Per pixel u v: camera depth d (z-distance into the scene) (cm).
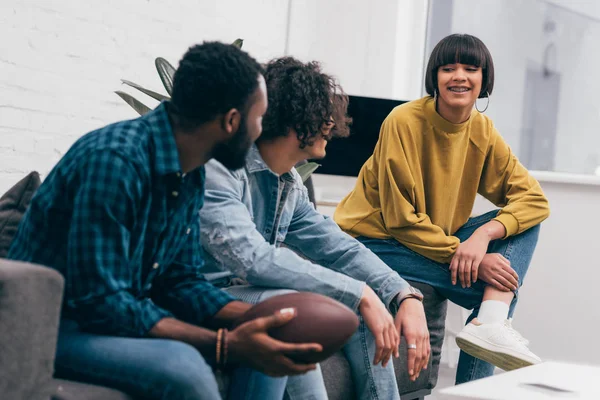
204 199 177
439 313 268
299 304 141
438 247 264
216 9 395
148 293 158
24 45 299
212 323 155
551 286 418
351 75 456
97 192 131
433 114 269
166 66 253
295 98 182
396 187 267
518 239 271
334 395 199
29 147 303
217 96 140
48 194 137
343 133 193
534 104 444
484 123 278
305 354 137
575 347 415
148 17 356
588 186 416
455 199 275
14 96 296
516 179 279
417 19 455
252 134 147
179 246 154
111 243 132
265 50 433
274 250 178
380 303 181
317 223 215
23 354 115
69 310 136
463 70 264
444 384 362
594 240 415
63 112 317
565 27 440
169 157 141
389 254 273
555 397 147
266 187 193
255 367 139
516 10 446
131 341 132
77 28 321
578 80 438
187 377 125
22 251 138
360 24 455
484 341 244
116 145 136
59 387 125
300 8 452
